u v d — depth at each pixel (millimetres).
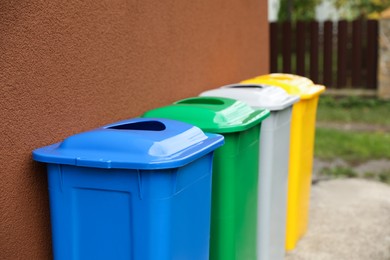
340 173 7301
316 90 4664
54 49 2953
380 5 16375
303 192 4957
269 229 4031
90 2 3248
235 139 3225
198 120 3262
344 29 12469
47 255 2977
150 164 2430
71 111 3113
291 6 17031
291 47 12930
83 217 2672
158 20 4043
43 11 2861
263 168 3939
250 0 6105
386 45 11867
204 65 4879
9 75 2645
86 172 2609
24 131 2758
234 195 3295
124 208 2588
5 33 2611
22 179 2758
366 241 5082
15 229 2723
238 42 5754
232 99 3699
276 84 4547
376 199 6219
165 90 4180
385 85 11984
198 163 2818
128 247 2619
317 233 5246
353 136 9344
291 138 4551
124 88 3635
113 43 3496
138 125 3111
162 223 2539
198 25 4723
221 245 3322
